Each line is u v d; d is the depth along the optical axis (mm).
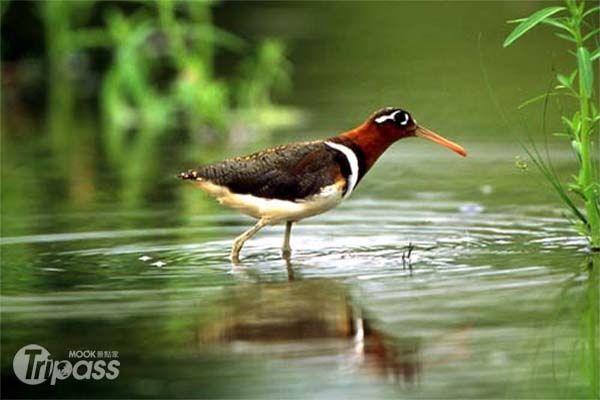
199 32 23609
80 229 14812
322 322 10938
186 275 12617
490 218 14969
